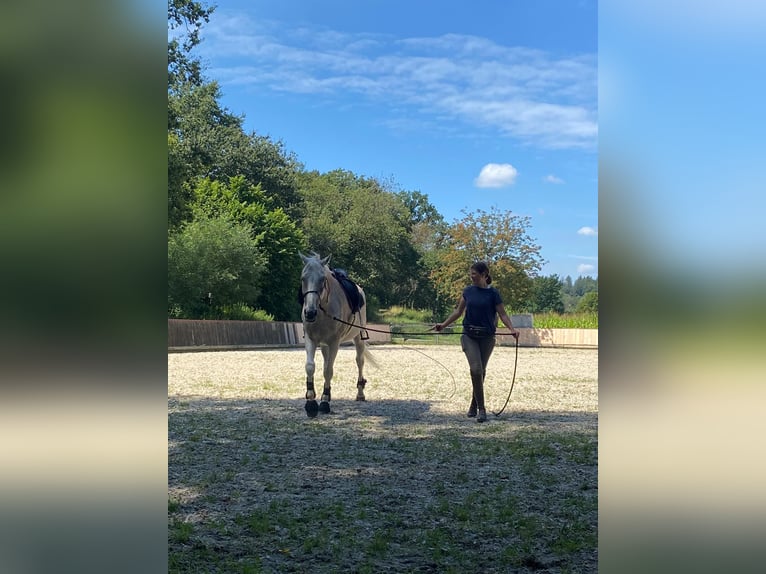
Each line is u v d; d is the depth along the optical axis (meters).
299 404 11.69
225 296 35.16
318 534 4.61
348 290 10.73
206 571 3.91
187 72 28.42
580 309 51.47
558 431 9.03
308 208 60.44
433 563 4.11
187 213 32.41
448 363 23.27
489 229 49.44
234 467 6.67
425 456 7.27
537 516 5.10
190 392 13.45
